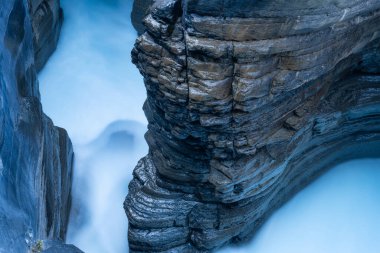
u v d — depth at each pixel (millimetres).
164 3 11891
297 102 14180
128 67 25359
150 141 16500
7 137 11133
